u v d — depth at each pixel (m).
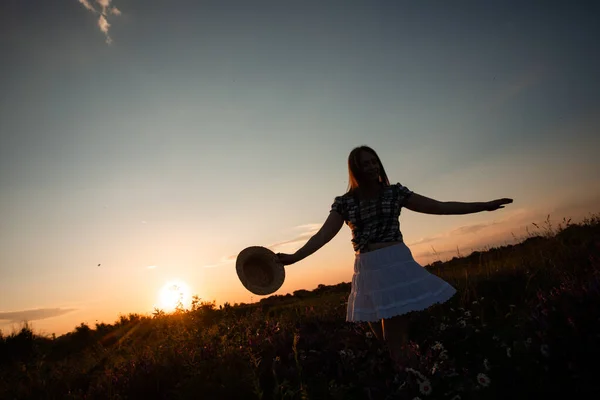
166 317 7.75
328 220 4.03
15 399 5.54
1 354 10.77
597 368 2.53
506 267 7.18
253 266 3.98
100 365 6.95
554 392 2.65
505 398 2.82
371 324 4.20
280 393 3.48
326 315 6.22
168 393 4.21
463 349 3.99
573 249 6.95
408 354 3.57
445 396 3.15
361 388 3.61
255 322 6.56
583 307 2.90
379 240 3.84
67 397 5.03
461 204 3.93
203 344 5.32
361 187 3.94
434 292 3.71
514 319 4.35
